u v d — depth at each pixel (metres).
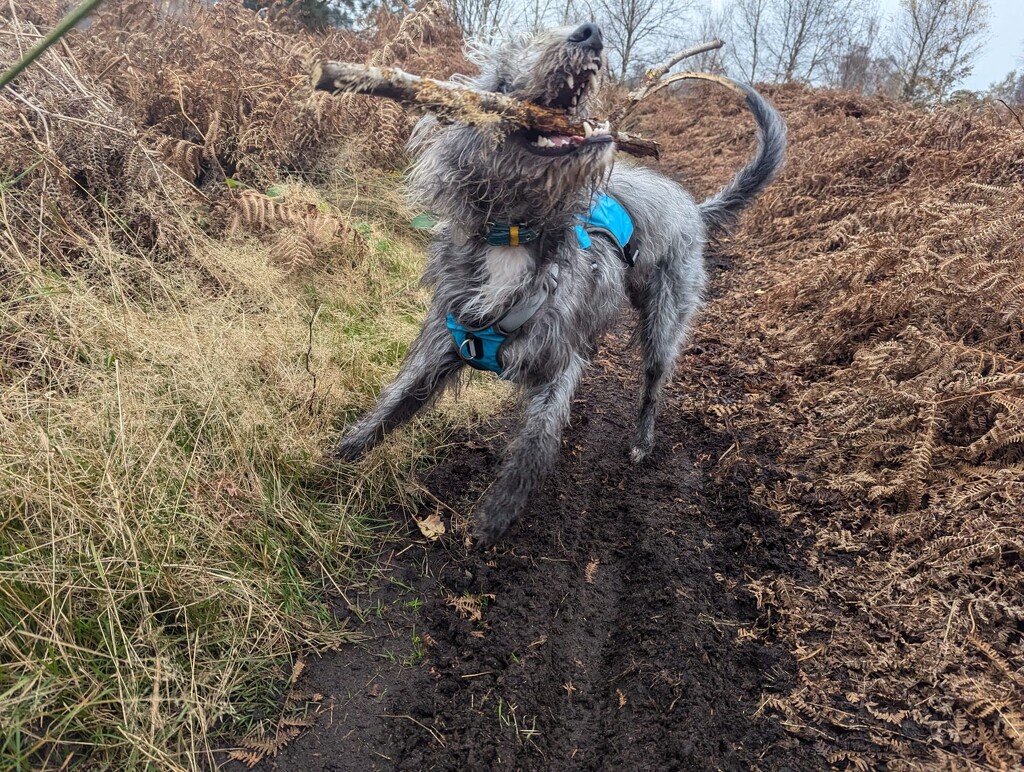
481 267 0.96
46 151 1.10
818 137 2.85
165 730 0.71
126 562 0.75
